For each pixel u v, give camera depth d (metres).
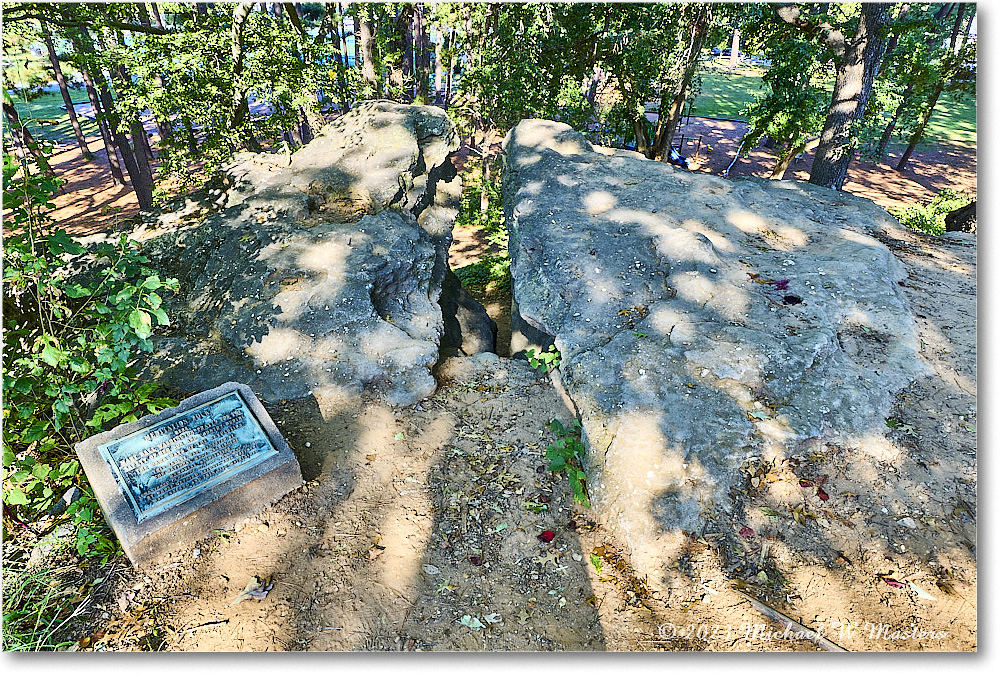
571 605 3.82
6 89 7.34
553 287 6.47
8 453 3.92
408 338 6.18
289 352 5.82
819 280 6.07
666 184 8.22
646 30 14.66
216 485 4.16
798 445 4.47
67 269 6.45
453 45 17.34
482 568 4.11
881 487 4.30
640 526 4.14
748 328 5.29
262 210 7.64
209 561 4.00
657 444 4.45
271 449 4.45
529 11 15.08
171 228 7.63
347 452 5.02
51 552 3.98
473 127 18.92
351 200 8.09
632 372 5.04
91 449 4.04
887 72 14.95
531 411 5.64
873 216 8.35
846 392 4.79
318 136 10.01
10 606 3.57
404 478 4.84
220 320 6.13
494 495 4.68
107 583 3.79
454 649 3.53
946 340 5.54
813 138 16.16
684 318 5.53
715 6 14.35
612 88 20.78
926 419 4.75
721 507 4.18
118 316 4.42
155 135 24.44
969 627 3.43
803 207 8.02
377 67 15.80
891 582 3.73
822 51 14.05
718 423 4.54
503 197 9.68
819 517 4.14
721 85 36.88
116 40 12.70
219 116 11.84
